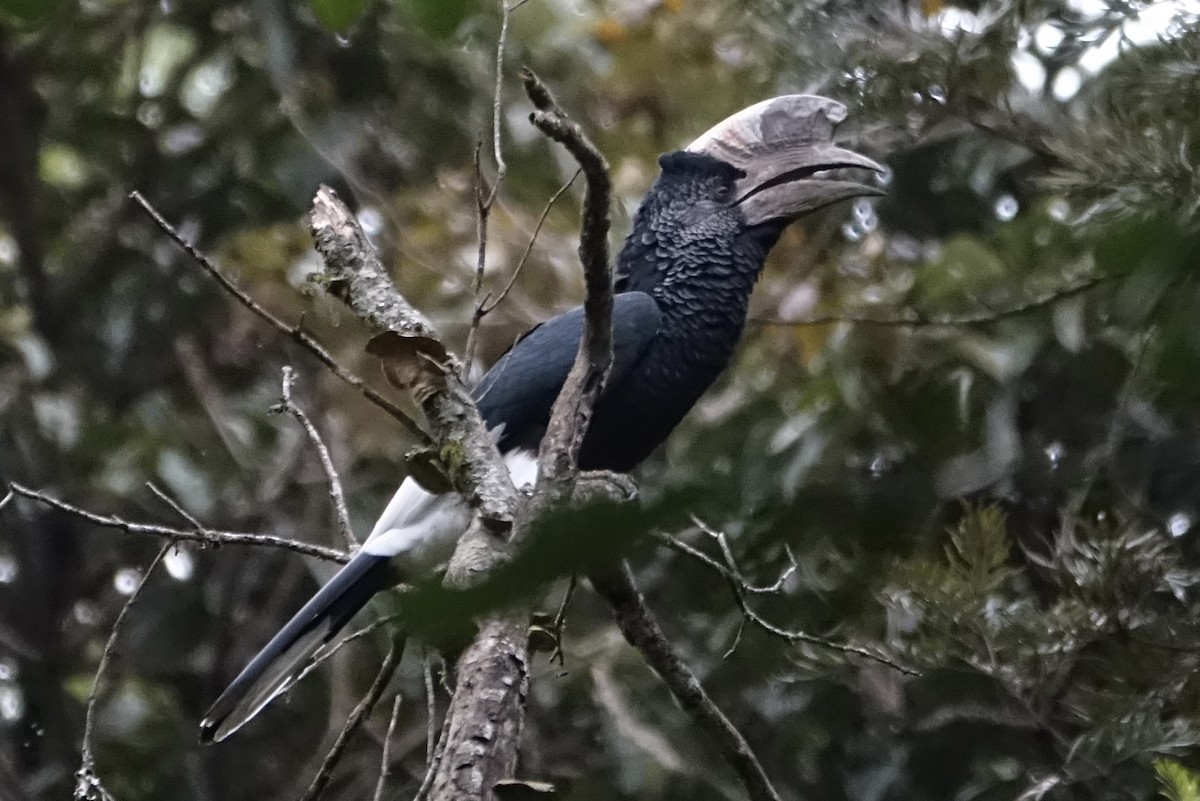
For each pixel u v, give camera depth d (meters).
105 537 12.79
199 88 13.95
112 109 13.68
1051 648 8.29
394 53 12.54
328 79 12.83
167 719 12.25
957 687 10.03
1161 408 8.00
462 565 4.80
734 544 7.61
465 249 11.45
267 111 13.30
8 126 13.41
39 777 12.02
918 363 9.82
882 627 9.06
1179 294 2.28
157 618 12.55
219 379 13.43
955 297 9.66
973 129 10.22
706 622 10.26
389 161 12.63
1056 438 9.82
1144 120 8.04
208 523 12.31
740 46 11.73
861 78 9.80
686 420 10.69
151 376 13.52
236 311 12.55
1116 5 8.66
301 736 12.12
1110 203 7.34
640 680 10.67
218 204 13.55
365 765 10.89
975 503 9.77
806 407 9.96
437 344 5.37
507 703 4.38
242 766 12.09
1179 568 8.66
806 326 10.41
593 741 10.84
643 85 11.88
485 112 12.26
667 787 10.46
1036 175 10.85
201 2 13.57
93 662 12.70
